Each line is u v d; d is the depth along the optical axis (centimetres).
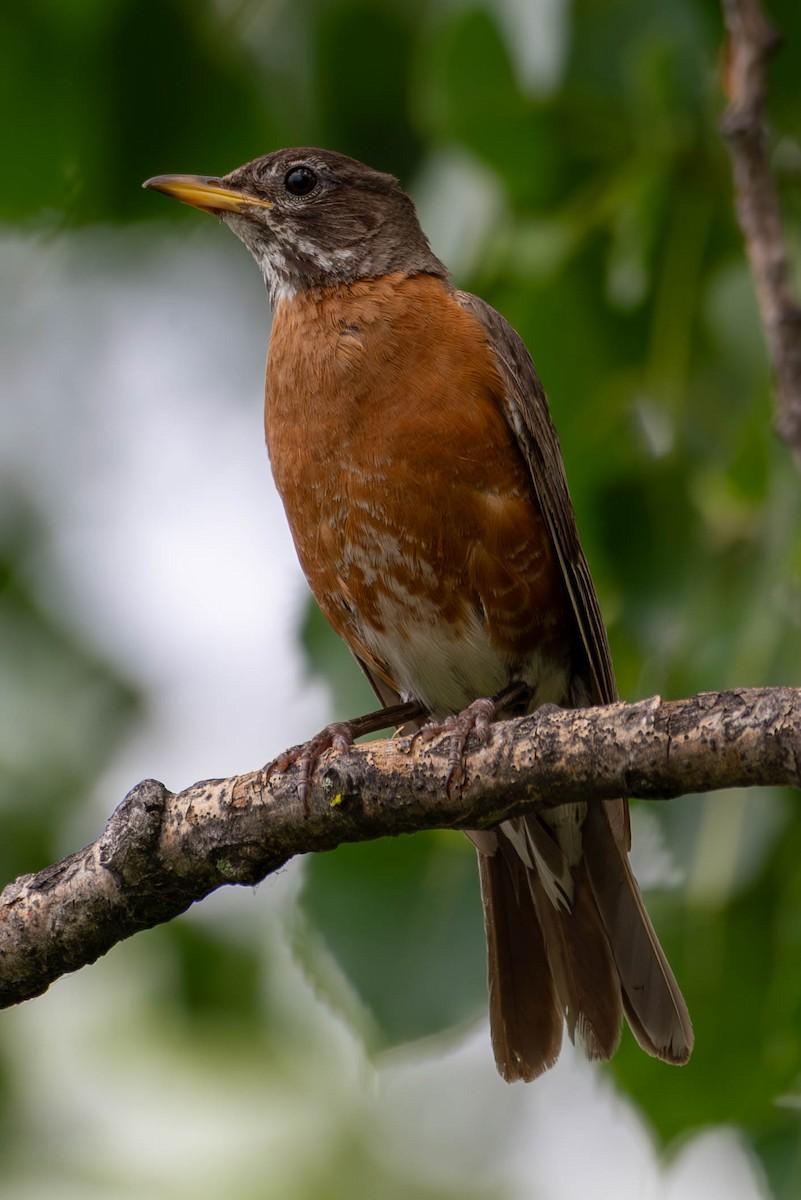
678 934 909
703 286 993
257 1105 1348
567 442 965
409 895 927
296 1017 1324
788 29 1014
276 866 766
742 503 907
